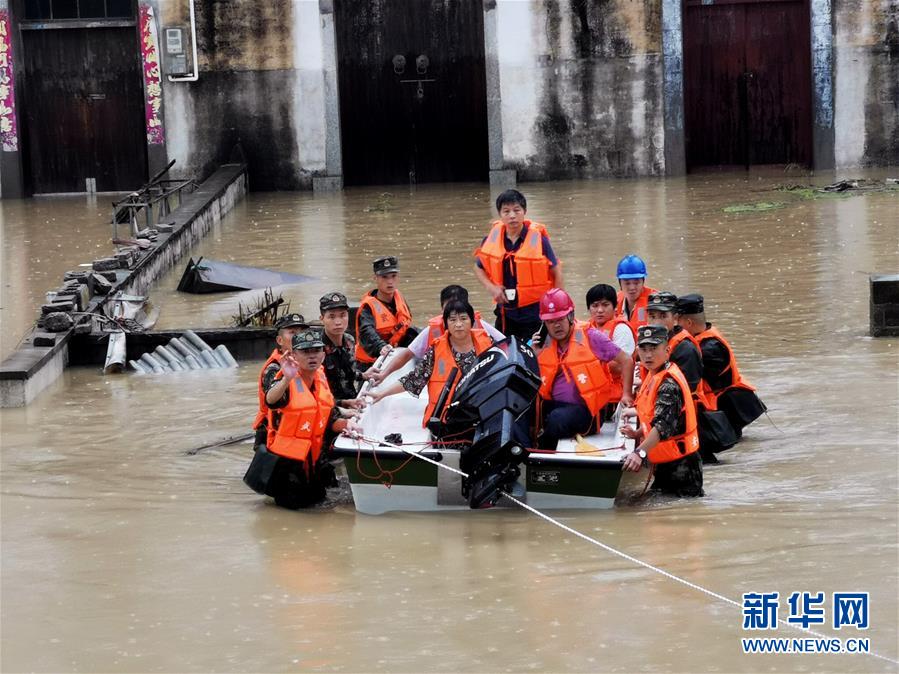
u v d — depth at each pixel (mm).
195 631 6652
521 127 25672
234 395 11328
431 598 6941
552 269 10094
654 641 6352
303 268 17078
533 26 25359
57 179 26172
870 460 8898
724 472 8805
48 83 25875
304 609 6867
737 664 6109
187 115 25516
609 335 9367
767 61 25766
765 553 7363
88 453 9789
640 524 7926
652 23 25172
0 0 25078
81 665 6328
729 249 17172
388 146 26516
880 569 7086
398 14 26062
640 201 22219
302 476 8453
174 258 17828
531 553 7527
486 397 8211
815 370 11266
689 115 26062
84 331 12664
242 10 25219
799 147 25953
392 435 8625
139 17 25188
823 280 15023
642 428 8289
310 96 25500
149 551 7793
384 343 9852
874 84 25266
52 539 8031
